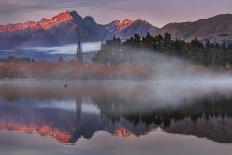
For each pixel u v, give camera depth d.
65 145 35.19
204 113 56.88
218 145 34.44
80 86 157.62
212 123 47.19
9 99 87.06
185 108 63.91
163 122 48.59
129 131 42.38
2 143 36.25
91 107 68.00
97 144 35.50
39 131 42.97
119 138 38.34
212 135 39.28
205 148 33.38
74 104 73.94
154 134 40.28
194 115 54.75
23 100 84.25
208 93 102.50
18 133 41.66
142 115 55.78
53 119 52.91
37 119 53.00
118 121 50.22
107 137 39.00
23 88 140.12
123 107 66.94
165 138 37.97
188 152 32.12
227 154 31.34
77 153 32.16
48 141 37.03
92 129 44.12
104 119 52.47
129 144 35.38
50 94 103.00
